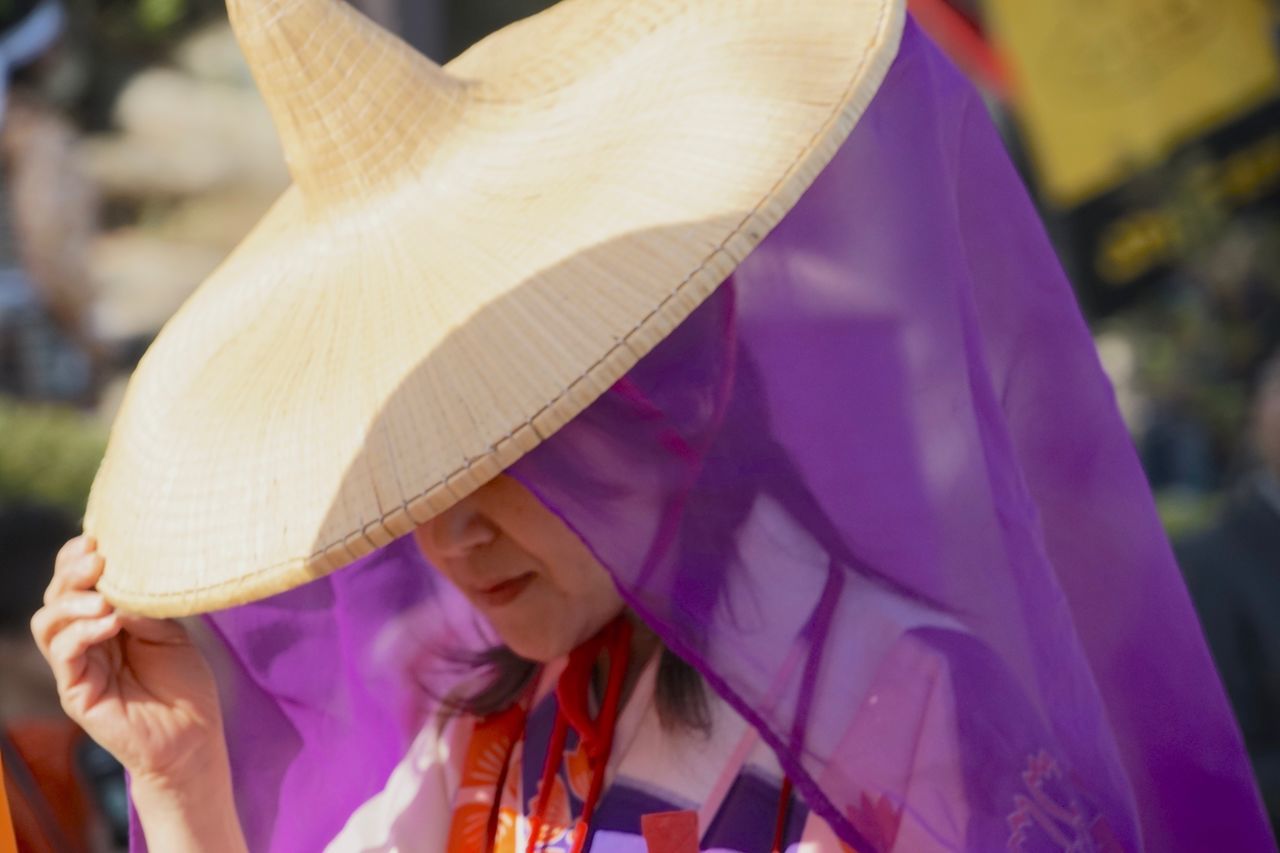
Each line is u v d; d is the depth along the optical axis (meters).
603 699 3.84
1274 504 8.85
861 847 3.32
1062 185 12.59
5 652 7.20
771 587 3.42
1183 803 3.89
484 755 4.00
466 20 16.80
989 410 3.63
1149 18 12.20
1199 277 16.11
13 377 14.91
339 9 3.71
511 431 3.08
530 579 3.69
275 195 17.55
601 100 3.64
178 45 18.02
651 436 3.43
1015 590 3.53
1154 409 17.03
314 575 3.17
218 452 3.44
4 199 15.29
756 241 3.11
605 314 3.11
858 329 3.56
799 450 3.48
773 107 3.30
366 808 4.13
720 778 3.64
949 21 12.24
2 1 15.85
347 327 3.49
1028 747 3.40
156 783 3.86
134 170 16.69
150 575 3.39
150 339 15.87
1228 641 8.75
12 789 5.12
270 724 4.20
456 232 3.53
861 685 3.39
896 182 3.64
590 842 3.68
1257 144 12.32
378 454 3.19
